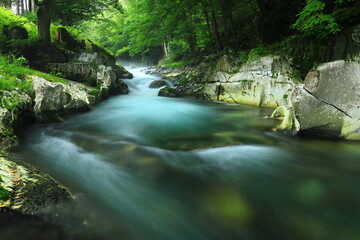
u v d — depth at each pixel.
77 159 4.62
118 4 13.20
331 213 3.10
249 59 10.76
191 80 14.73
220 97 12.04
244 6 19.48
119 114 9.05
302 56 9.05
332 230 2.80
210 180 3.87
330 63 5.52
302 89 5.88
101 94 11.20
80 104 8.57
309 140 5.71
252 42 14.16
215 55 17.23
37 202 2.70
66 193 3.05
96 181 3.79
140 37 21.25
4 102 5.62
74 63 11.62
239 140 5.88
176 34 22.53
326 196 3.48
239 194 3.49
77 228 2.58
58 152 5.00
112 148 5.13
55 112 7.63
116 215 2.95
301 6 10.99
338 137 5.60
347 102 5.38
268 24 12.72
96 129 6.88
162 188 3.62
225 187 3.68
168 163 4.41
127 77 19.64
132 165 4.34
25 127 6.34
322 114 5.62
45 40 11.57
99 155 4.78
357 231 2.79
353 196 3.48
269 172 4.18
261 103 10.15
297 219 2.98
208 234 2.73
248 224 2.88
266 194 3.51
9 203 2.52
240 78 11.00
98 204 3.13
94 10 12.45
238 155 4.87
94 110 9.39
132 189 3.59
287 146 5.39
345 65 5.39
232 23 16.91
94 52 13.47
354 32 6.34
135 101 12.03
